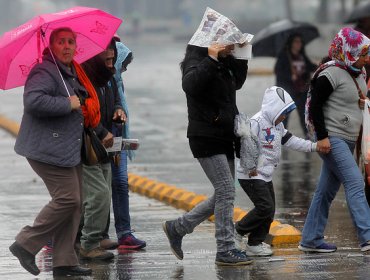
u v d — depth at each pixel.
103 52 20.00
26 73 18.67
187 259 20.23
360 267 19.03
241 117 18.80
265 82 78.00
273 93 19.86
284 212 26.23
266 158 19.83
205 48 18.41
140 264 19.86
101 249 20.47
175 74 89.62
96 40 19.22
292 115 52.78
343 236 22.50
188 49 18.69
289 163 36.62
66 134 17.98
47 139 17.91
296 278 18.16
